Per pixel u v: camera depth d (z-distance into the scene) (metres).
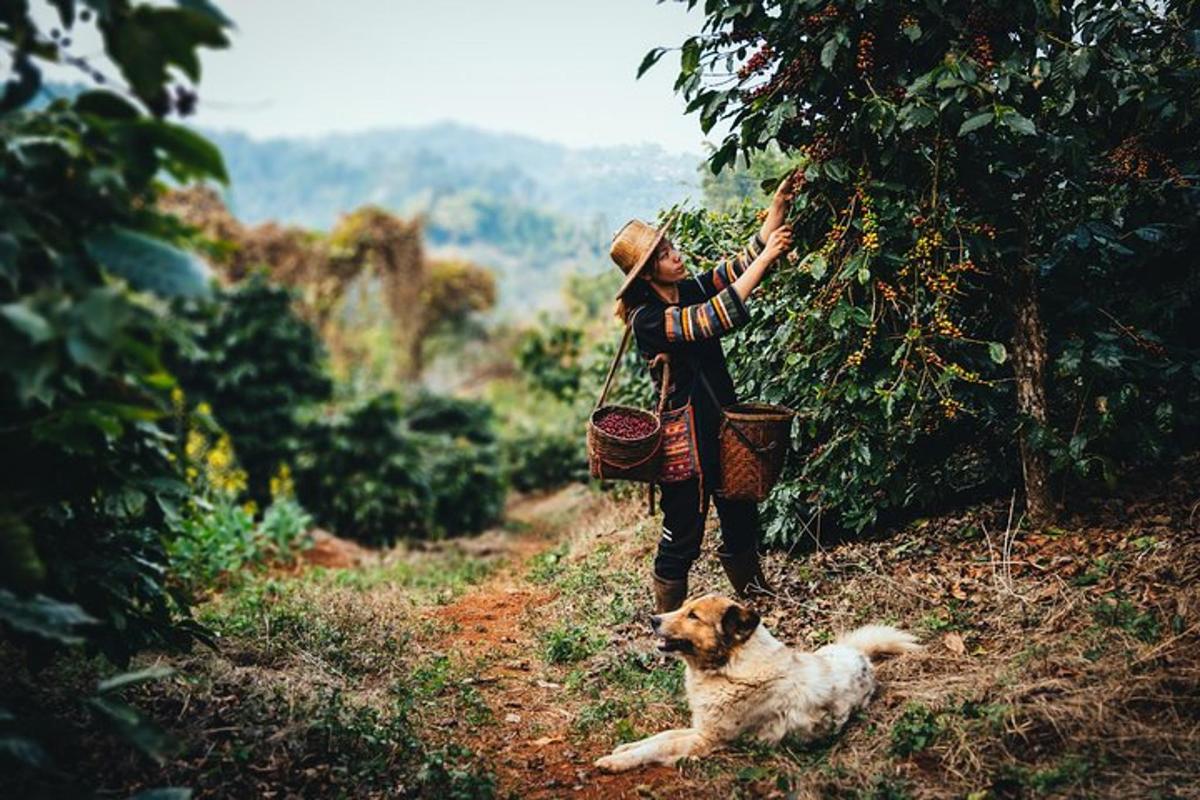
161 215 2.70
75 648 3.91
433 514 12.09
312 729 3.47
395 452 12.12
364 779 3.27
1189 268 4.73
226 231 22.84
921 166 4.22
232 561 7.46
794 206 4.26
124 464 3.49
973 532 4.79
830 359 4.52
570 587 5.80
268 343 12.45
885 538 5.09
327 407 12.48
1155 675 3.28
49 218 2.43
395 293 26.77
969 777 3.07
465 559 8.83
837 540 5.21
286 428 12.29
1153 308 4.55
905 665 3.85
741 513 4.41
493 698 4.25
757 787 3.22
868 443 4.61
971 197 4.28
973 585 4.35
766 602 4.71
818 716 3.50
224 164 2.45
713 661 3.56
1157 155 4.35
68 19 2.37
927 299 4.52
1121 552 4.17
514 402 25.28
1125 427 4.53
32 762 2.42
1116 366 4.28
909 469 5.02
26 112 2.42
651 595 5.28
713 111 4.27
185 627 3.98
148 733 2.52
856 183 4.18
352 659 4.62
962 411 4.80
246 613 5.46
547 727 3.92
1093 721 3.13
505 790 3.38
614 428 4.16
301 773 3.21
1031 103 4.18
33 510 3.02
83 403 2.44
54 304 2.09
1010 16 3.99
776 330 4.96
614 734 3.82
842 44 3.91
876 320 4.37
